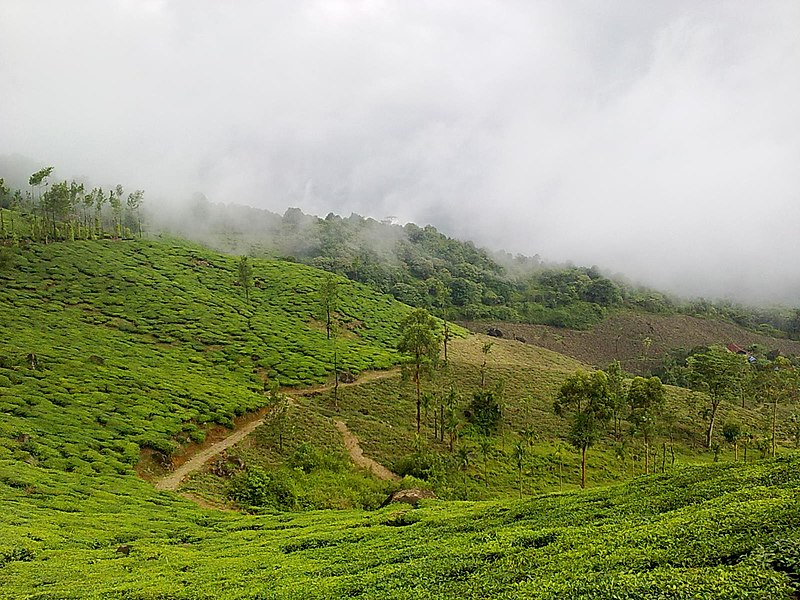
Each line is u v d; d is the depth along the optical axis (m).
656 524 24.48
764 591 15.42
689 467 38.91
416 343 93.38
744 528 21.05
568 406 70.25
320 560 32.22
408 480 69.94
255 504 60.19
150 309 127.44
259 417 84.50
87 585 29.98
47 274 134.50
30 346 88.44
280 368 108.00
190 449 70.19
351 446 80.81
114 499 50.78
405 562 28.12
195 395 83.50
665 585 16.97
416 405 103.81
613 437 103.69
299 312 151.38
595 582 18.59
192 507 53.47
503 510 38.38
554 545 25.00
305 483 65.94
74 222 181.25
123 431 66.94
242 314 138.62
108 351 96.06
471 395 112.25
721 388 107.00
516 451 77.44
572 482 81.62
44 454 56.44
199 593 27.69
